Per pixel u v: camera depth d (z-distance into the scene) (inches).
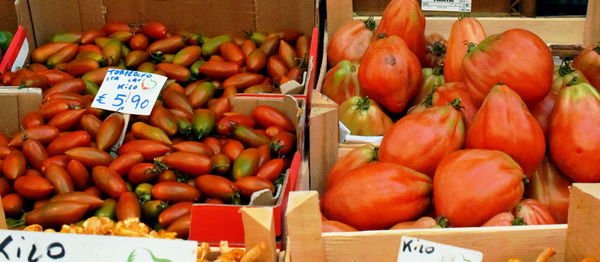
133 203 77.6
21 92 95.7
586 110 68.7
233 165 85.2
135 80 98.3
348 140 84.5
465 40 88.4
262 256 54.2
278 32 127.3
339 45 106.3
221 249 60.0
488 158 64.6
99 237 52.0
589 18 113.3
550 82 74.3
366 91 90.8
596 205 52.4
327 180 79.6
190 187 81.0
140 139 89.8
